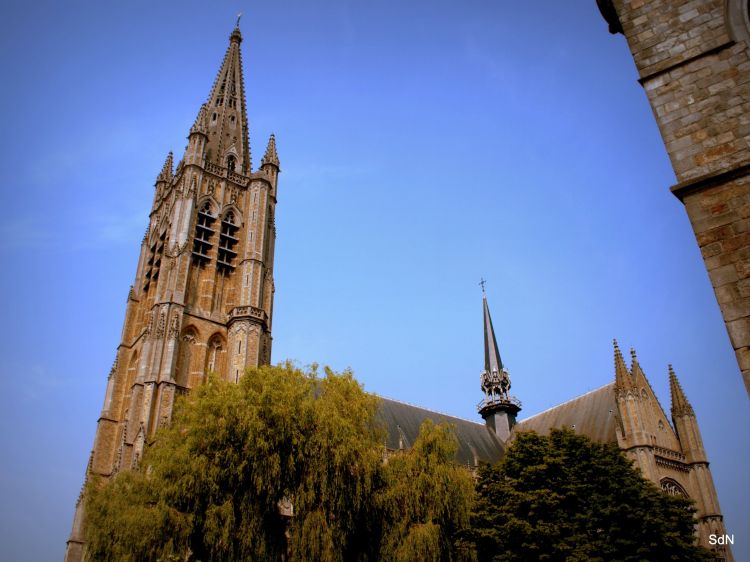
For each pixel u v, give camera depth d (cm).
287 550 3762
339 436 3853
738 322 1523
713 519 7150
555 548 4034
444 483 4084
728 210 1628
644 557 3969
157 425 6188
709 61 1802
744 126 1688
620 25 2120
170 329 6838
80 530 6250
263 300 7731
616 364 7806
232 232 8244
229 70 10019
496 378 9844
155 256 8206
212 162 8600
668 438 7675
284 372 4281
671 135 1783
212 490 3600
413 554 3684
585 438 4894
